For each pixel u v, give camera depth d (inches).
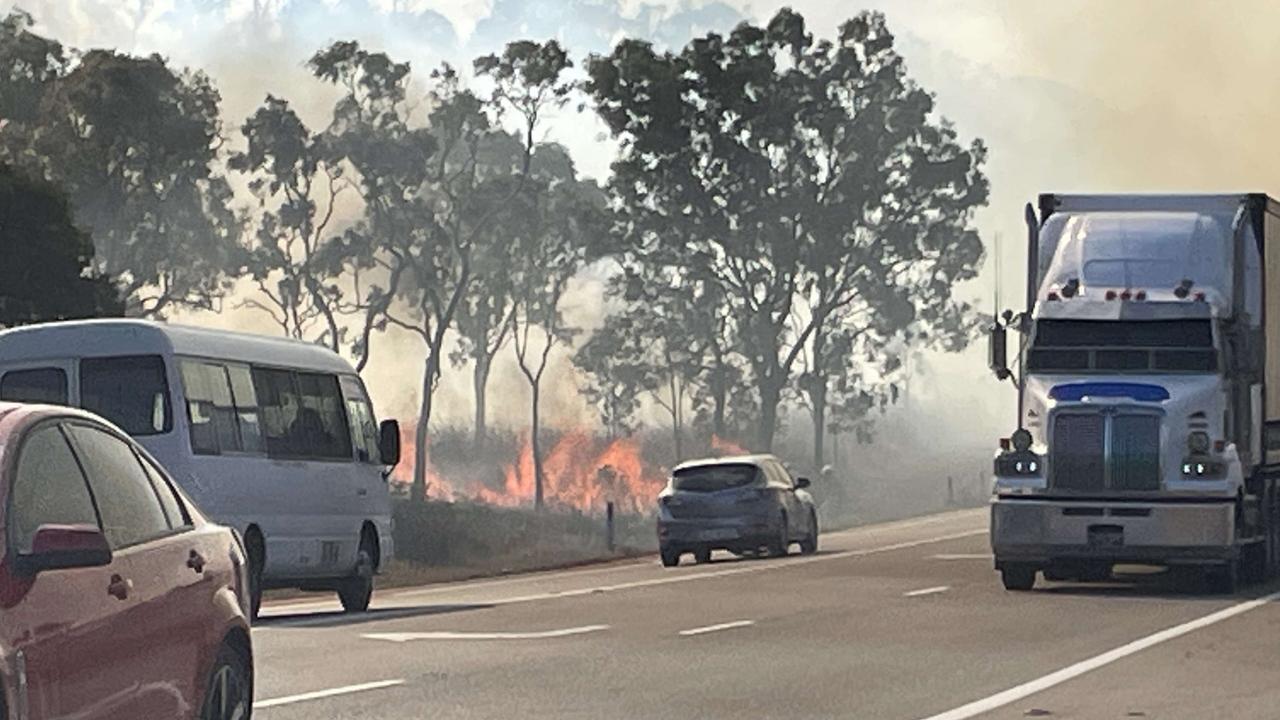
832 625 877.2
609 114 3757.4
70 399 939.3
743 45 3740.2
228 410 970.1
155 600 392.8
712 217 3740.2
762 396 3782.0
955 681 662.5
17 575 345.4
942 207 3804.1
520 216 3934.5
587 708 588.7
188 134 3425.2
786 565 1395.2
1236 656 746.2
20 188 2256.4
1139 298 1104.2
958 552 1594.5
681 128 3722.9
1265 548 1167.6
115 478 400.5
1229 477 1074.7
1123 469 1079.6
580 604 1012.5
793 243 3725.4
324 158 3750.0
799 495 1642.5
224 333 991.0
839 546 1793.8
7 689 334.3
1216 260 1125.1
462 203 3919.8
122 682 376.5
